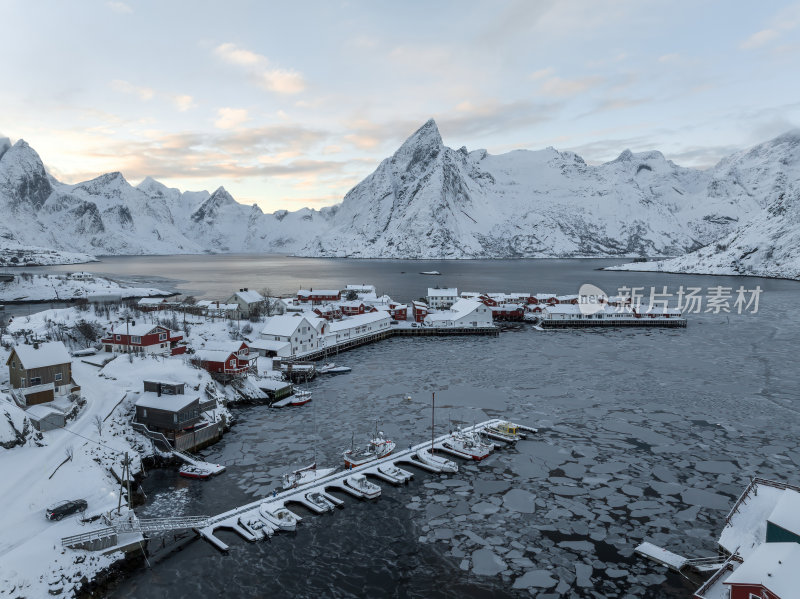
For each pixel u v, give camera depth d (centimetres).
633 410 7419
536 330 14375
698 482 5269
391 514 4731
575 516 4678
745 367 9862
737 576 2947
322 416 7169
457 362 10369
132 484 5141
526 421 7000
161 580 3800
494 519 4641
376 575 3869
